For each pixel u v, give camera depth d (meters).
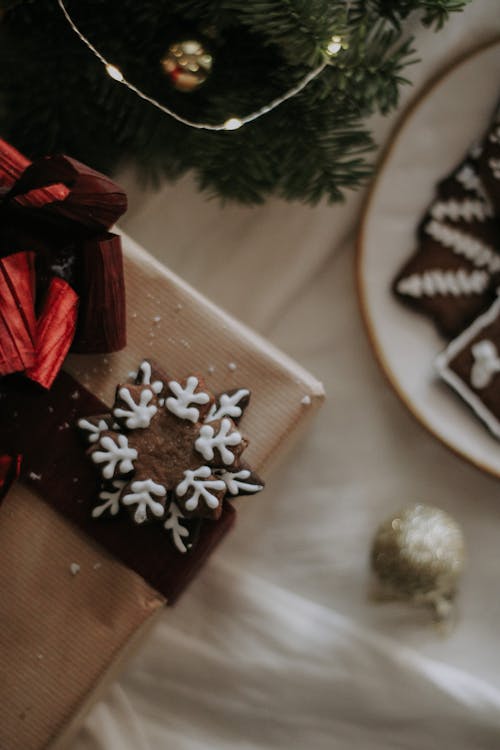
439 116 0.68
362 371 0.72
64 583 0.57
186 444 0.55
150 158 0.63
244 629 0.70
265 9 0.55
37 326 0.54
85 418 0.57
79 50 0.59
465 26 0.67
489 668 0.71
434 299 0.69
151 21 0.57
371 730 0.69
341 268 0.72
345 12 0.57
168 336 0.59
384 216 0.69
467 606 0.72
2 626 0.57
